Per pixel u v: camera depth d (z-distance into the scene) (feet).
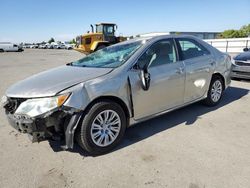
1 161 9.59
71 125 9.03
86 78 9.83
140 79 10.82
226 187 7.68
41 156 9.95
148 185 7.91
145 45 11.71
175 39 13.15
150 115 11.70
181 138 11.24
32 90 9.32
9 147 10.78
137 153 9.99
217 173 8.41
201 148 10.20
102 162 9.40
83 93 9.20
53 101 8.79
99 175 8.55
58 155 10.00
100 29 63.00
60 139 9.50
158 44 12.18
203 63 14.17
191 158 9.43
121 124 10.48
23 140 11.49
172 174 8.45
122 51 12.17
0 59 68.95
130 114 10.82
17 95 9.34
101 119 9.87
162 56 12.21
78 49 64.90
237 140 10.88
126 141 11.12
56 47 198.08
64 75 10.59
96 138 9.82
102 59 12.38
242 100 17.40
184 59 13.17
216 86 15.70
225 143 10.61
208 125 12.73
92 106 9.50
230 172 8.45
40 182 8.22
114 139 10.34
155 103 11.76
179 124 12.94
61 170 8.92
